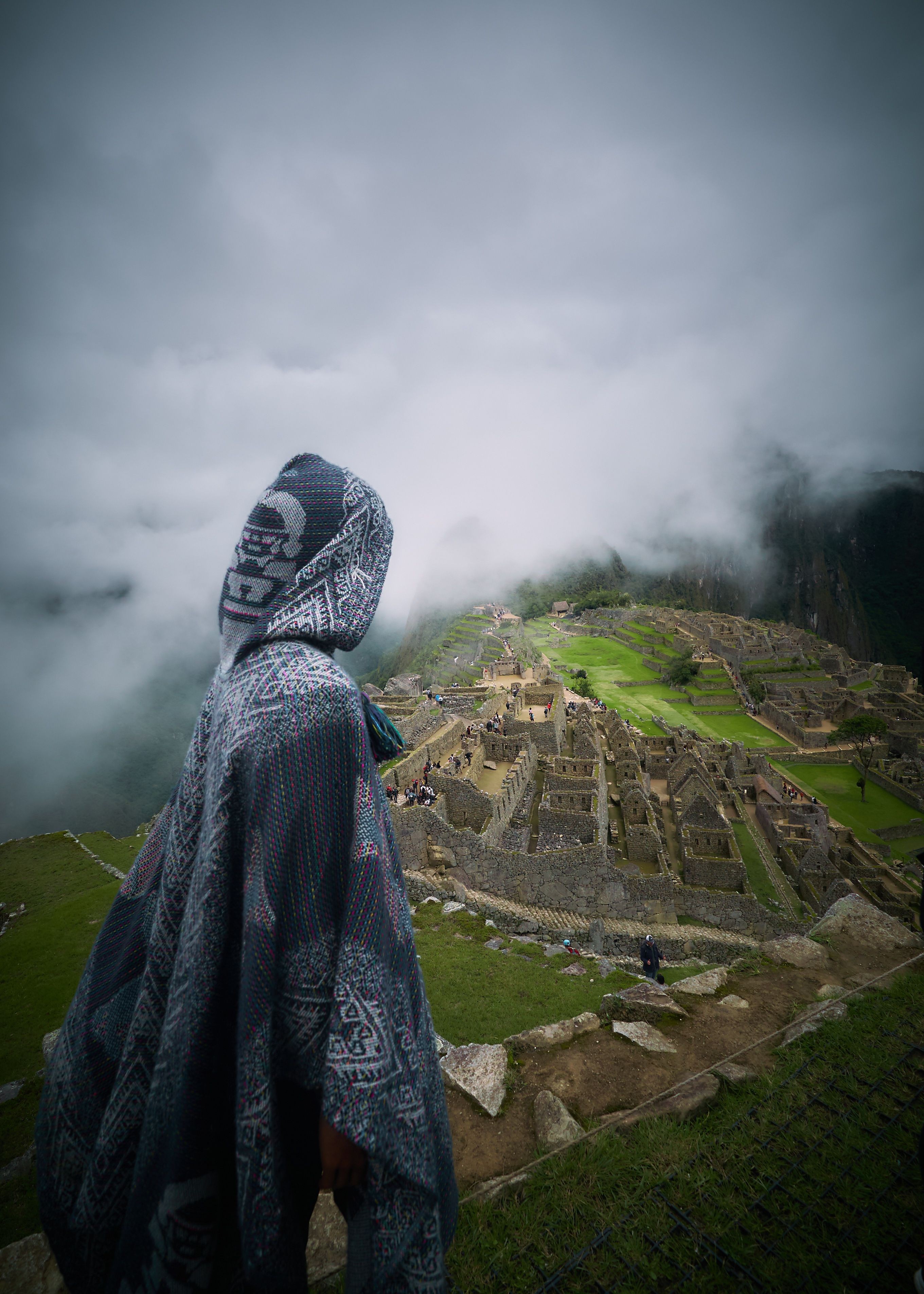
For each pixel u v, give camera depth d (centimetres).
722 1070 493
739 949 2314
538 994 1361
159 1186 141
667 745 5369
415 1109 144
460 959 1555
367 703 173
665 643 11894
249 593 176
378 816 158
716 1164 401
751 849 4034
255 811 142
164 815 185
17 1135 831
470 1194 392
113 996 172
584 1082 511
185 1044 145
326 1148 137
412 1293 133
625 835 3359
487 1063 528
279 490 185
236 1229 154
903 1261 339
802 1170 394
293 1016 138
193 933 149
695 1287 329
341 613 167
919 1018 539
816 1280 330
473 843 2442
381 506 195
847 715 8488
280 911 139
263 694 149
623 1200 378
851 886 3266
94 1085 166
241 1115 133
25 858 2417
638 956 2242
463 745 3419
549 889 2456
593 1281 333
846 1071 480
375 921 143
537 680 6125
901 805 6122
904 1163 398
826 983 653
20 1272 386
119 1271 145
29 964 1526
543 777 3512
